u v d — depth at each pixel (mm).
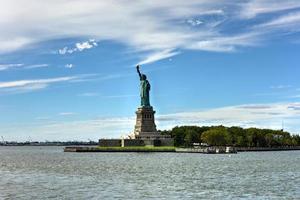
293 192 94812
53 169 158375
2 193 93375
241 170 153125
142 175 133250
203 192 94688
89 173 140500
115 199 85375
